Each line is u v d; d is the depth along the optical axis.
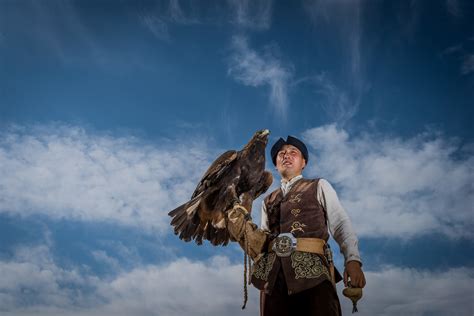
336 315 3.08
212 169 3.48
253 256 3.35
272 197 3.54
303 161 3.62
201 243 3.53
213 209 3.50
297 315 3.11
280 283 3.17
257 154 3.52
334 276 3.26
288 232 3.25
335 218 3.26
